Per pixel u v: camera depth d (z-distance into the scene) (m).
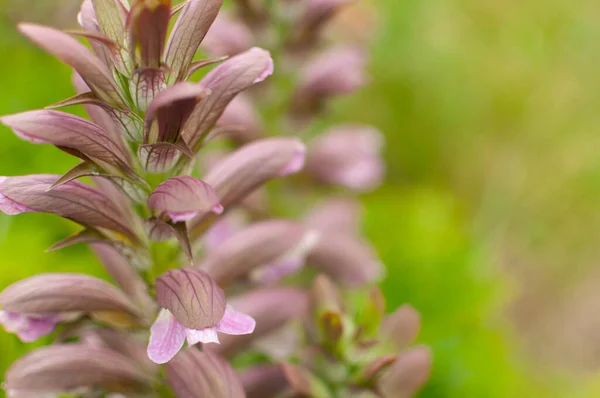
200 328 0.52
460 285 0.85
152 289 0.56
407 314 0.60
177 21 0.52
